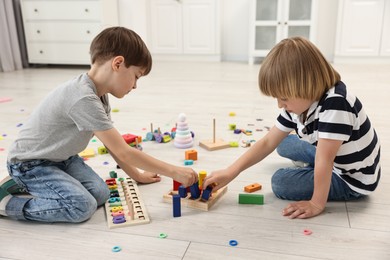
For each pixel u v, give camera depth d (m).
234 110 2.45
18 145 1.19
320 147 1.10
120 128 2.10
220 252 1.00
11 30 4.15
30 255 1.01
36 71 4.15
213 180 1.23
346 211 1.20
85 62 4.25
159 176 1.47
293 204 1.19
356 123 1.10
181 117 1.79
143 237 1.08
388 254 0.99
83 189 1.17
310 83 1.04
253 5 4.29
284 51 1.05
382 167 1.53
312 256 0.98
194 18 4.59
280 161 1.61
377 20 4.13
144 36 4.72
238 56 4.78
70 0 4.08
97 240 1.07
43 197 1.17
